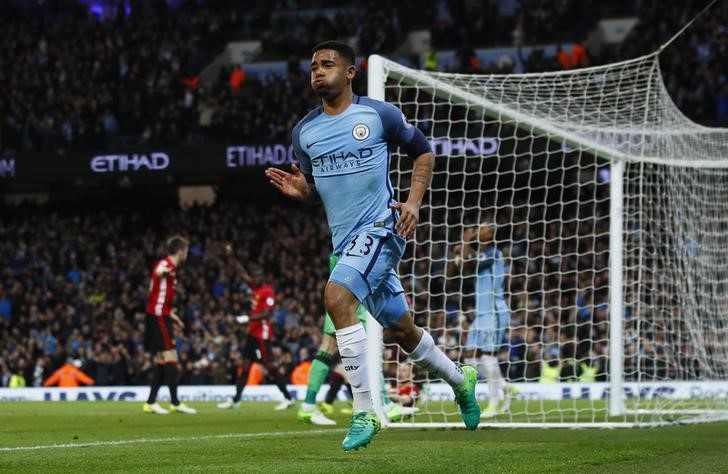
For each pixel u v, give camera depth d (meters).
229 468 5.08
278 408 13.44
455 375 5.73
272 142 24.52
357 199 5.32
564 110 10.84
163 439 7.51
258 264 24.83
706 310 12.48
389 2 31.53
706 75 23.91
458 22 29.80
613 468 5.06
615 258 10.97
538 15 29.52
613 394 10.80
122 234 27.86
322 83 5.32
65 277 26.14
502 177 24.72
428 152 5.51
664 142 11.10
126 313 23.58
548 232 23.70
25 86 29.31
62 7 34.22
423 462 5.36
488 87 10.46
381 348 8.97
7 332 23.69
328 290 5.14
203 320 22.36
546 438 7.30
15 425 9.59
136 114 27.72
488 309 10.34
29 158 25.84
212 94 28.44
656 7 26.19
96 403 16.22
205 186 29.91
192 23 33.44
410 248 23.92
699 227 12.45
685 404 12.56
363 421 5.04
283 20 31.97
